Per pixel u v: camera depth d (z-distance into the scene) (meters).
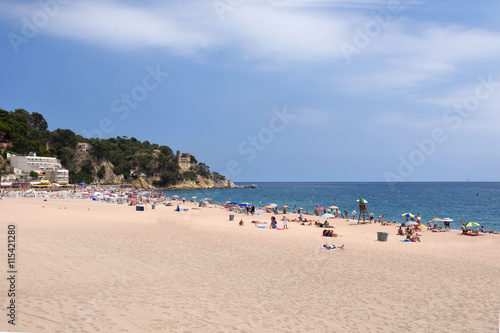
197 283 13.22
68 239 20.83
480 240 29.02
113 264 15.38
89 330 8.61
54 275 13.27
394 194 149.62
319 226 36.91
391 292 12.81
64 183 133.25
